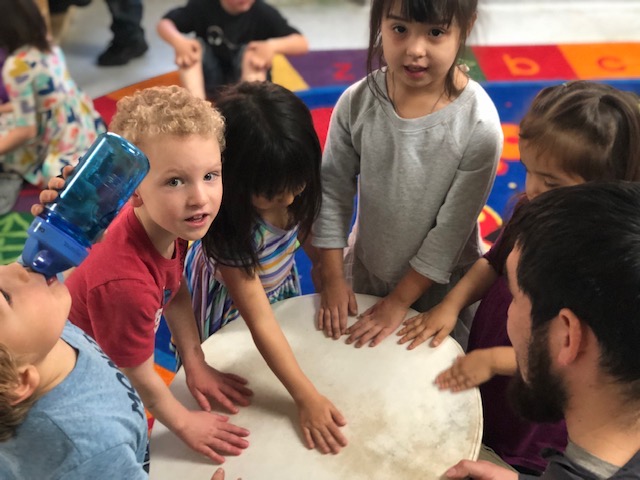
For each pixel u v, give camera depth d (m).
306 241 1.38
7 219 1.94
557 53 2.71
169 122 0.77
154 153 0.77
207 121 0.80
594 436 0.66
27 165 2.02
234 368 1.05
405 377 1.04
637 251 0.59
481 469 0.88
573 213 0.64
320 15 3.01
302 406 0.97
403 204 1.18
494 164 1.12
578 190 0.66
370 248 1.29
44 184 2.04
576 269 0.61
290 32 1.92
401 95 1.11
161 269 0.90
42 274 0.67
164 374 1.54
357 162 1.24
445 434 0.95
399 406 0.99
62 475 0.71
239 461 0.92
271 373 1.05
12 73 1.87
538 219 0.67
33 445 0.69
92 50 2.74
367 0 3.07
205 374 1.03
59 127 1.99
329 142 1.24
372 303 1.20
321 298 1.20
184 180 0.79
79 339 0.79
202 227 0.82
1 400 0.61
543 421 0.76
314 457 0.92
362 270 1.38
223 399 1.00
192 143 0.77
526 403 0.75
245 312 1.02
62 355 0.72
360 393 1.01
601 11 3.07
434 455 0.92
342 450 0.93
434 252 1.18
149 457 0.93
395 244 1.24
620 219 0.61
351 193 1.27
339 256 1.25
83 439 0.70
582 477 0.66
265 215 1.05
